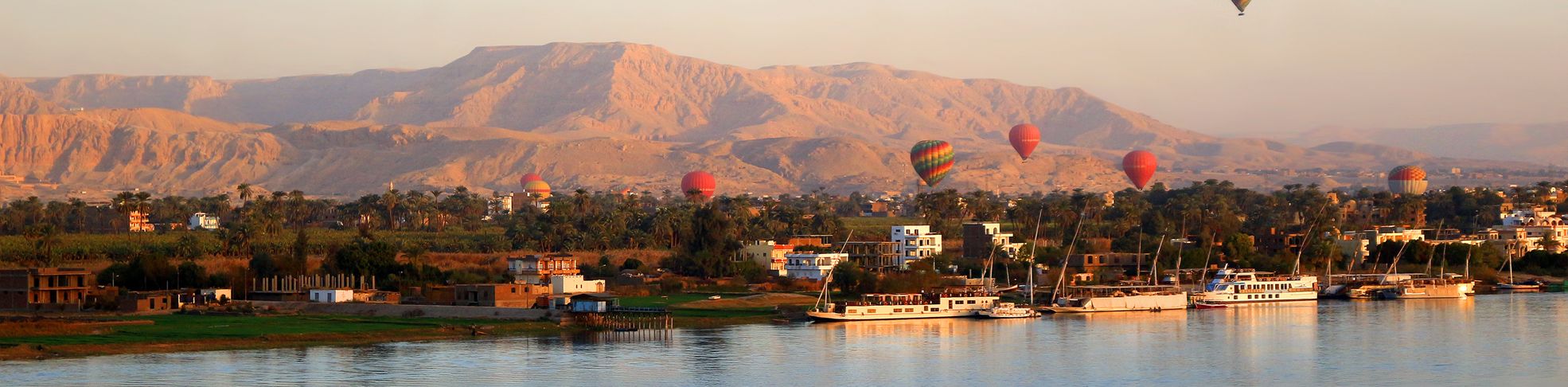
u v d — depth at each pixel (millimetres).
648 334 199750
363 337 190000
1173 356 181125
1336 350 186000
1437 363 174000
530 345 185250
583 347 183625
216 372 159250
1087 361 176375
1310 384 159750
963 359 177250
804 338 196375
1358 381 161500
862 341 194250
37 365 162250
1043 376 165125
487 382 155000
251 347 179250
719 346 185875
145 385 150500
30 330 185625
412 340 188375
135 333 187750
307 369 161875
